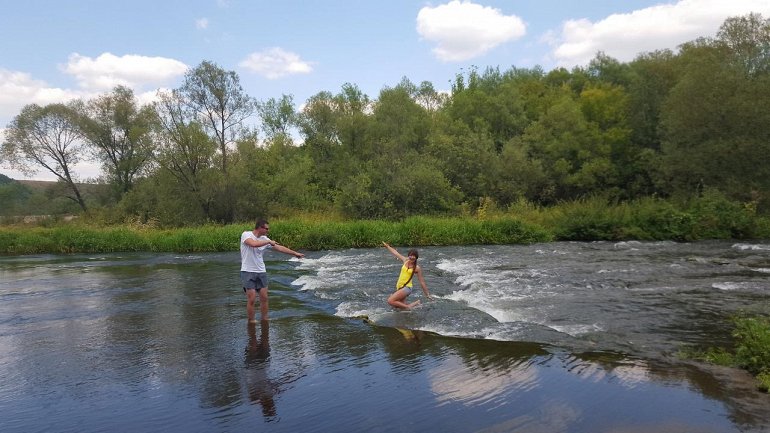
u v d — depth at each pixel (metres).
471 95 44.56
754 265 14.19
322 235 21.50
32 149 38.22
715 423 4.42
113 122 40.91
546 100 46.16
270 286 12.23
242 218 30.34
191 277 13.99
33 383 5.86
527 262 15.41
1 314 9.59
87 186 41.81
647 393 5.11
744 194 26.23
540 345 6.83
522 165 34.34
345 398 5.22
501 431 4.39
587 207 26.02
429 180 29.84
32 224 35.59
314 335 7.66
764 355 5.71
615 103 40.66
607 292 10.36
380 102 39.50
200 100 30.59
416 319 8.45
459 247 20.89
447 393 5.28
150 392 5.52
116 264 17.50
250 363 6.41
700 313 8.50
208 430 4.57
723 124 27.64
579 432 4.34
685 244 21.12
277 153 35.56
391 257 17.72
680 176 30.03
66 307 10.16
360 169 34.41
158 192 31.25
